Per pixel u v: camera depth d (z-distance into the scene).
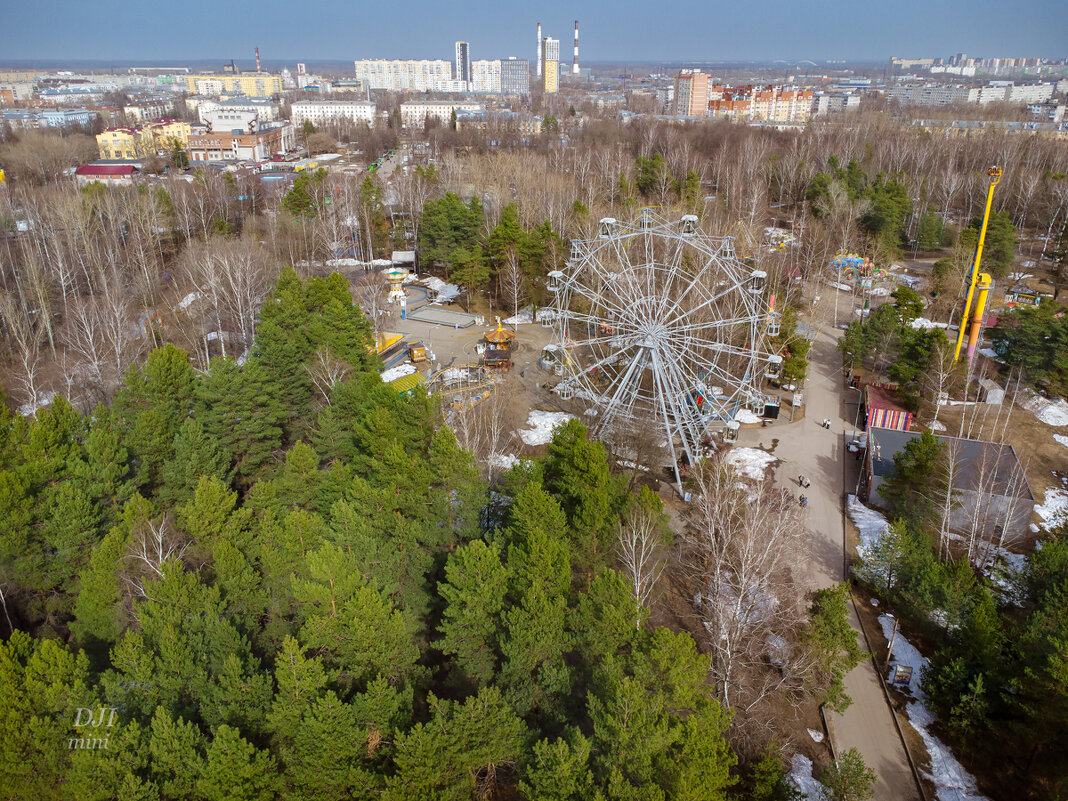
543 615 42.25
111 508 59.53
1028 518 68.12
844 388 100.69
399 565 52.50
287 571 49.38
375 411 63.41
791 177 182.88
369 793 35.94
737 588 53.75
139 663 40.19
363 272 143.25
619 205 155.25
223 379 69.56
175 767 35.66
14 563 53.62
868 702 52.75
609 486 57.56
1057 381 92.50
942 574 56.03
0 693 35.75
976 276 93.88
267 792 35.75
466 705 36.78
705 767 34.38
